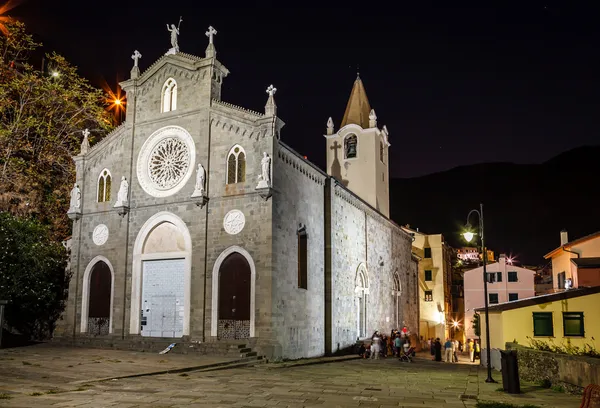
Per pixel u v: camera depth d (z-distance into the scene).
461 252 105.50
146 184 38.97
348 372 28.48
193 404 16.59
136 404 16.44
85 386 20.03
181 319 36.19
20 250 39.31
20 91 50.88
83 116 56.34
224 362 28.36
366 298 50.12
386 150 62.62
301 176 39.16
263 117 35.00
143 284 38.12
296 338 36.16
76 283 40.72
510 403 17.92
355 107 61.91
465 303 74.00
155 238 38.22
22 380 21.12
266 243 33.69
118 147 41.25
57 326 41.47
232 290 34.44
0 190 47.09
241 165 35.75
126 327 37.59
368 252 52.03
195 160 37.28
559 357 22.06
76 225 41.84
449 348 47.53
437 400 18.44
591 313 29.97
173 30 40.91
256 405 16.61
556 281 54.78
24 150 50.72
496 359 31.36
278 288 34.09
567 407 17.03
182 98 38.75
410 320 65.50
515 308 31.08
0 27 51.56
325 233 42.62
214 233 35.59
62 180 52.53
